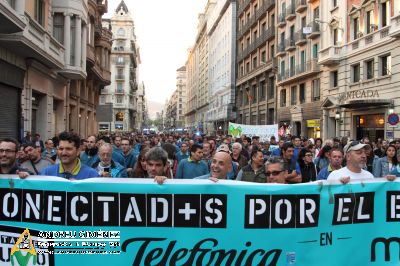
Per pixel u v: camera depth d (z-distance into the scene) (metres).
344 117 30.19
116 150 10.73
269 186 3.79
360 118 28.92
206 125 96.12
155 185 3.71
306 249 3.85
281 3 43.38
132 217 3.70
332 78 32.44
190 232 3.72
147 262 3.70
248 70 58.66
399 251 4.11
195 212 3.73
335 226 3.96
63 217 3.71
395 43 24.34
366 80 27.50
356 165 5.30
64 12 23.88
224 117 70.06
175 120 174.50
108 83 42.06
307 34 35.62
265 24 50.16
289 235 3.81
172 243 3.71
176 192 3.72
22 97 19.03
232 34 67.25
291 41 39.66
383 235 4.09
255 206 3.77
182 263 3.71
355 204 4.02
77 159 4.84
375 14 26.52
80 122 34.34
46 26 21.61
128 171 6.79
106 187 3.70
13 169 5.04
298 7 37.69
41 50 18.19
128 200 3.70
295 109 38.81
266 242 3.78
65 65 23.95
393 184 4.13
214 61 86.56
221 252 3.74
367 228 4.05
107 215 3.71
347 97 29.42
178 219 3.72
